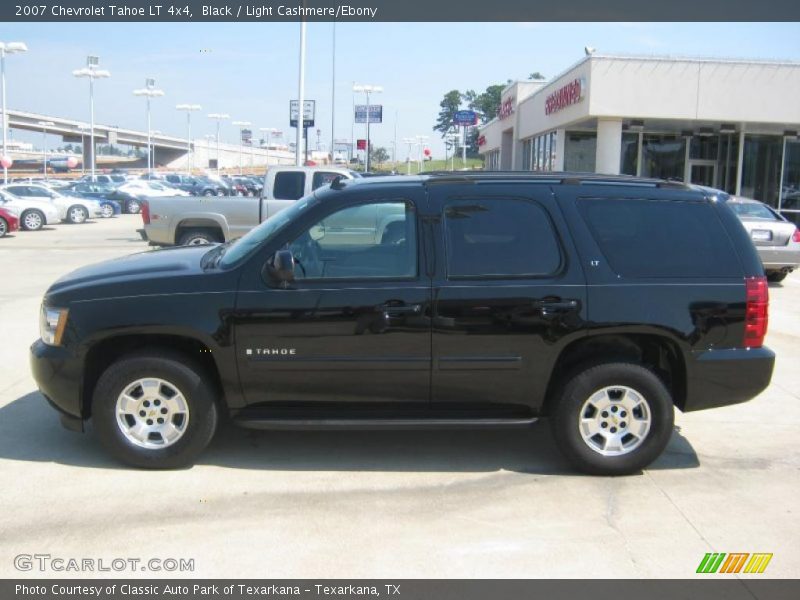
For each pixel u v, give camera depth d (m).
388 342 4.88
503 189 5.08
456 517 4.42
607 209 5.10
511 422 5.03
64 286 5.11
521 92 33.38
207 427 5.02
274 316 4.85
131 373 4.92
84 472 4.98
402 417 5.04
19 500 4.54
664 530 4.30
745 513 4.54
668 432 5.04
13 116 98.81
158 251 6.14
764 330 5.07
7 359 7.84
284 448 5.50
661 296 4.93
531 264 4.96
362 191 5.06
